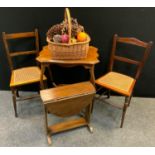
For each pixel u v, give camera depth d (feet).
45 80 6.69
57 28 5.63
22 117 6.98
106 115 7.19
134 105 7.74
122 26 6.65
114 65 7.57
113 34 6.84
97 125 6.71
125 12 6.36
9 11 6.53
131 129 6.58
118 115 7.21
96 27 6.74
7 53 6.89
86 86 5.89
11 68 7.20
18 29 6.92
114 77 6.76
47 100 5.24
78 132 6.41
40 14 6.59
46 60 5.74
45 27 6.84
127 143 6.07
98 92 8.14
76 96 5.48
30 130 6.45
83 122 6.53
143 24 6.54
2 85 8.37
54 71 7.84
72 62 5.72
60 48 5.46
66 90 5.67
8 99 7.91
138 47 6.97
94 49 6.58
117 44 7.07
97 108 7.55
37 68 7.32
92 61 5.78
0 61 7.73
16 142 6.02
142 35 6.76
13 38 6.84
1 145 5.91
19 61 7.68
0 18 6.68
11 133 6.32
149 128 6.64
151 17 6.38
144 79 7.73
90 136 6.27
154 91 8.04
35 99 7.92
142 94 8.18
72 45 5.39
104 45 7.12
